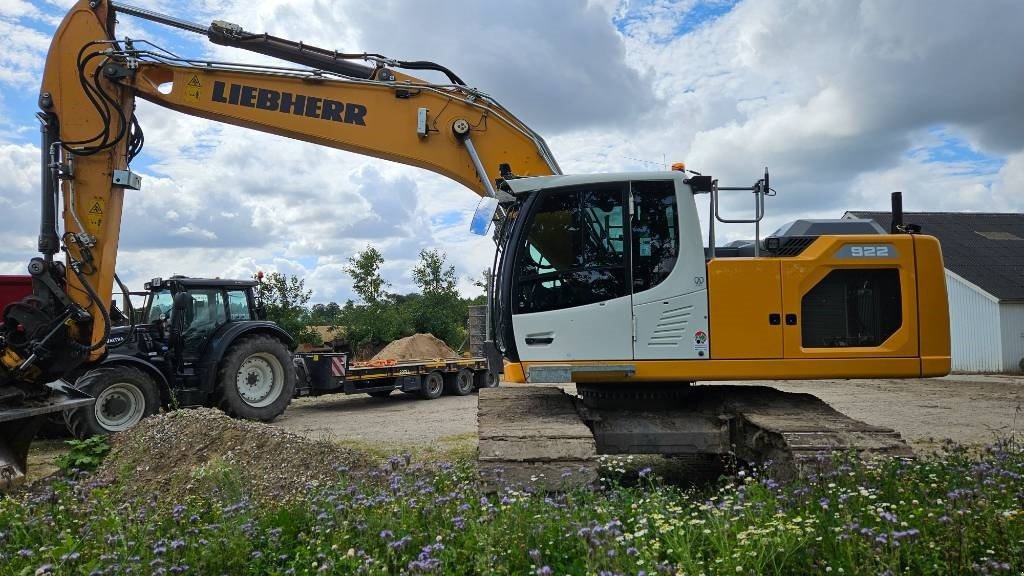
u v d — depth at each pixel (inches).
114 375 371.9
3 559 136.9
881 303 234.8
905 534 119.4
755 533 127.5
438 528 143.8
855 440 198.2
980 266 980.6
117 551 137.4
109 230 283.6
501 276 242.1
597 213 234.5
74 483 215.0
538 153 288.4
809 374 228.1
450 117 290.5
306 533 158.4
